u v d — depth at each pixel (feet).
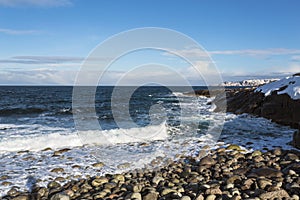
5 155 24.03
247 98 52.90
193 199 13.23
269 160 19.60
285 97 39.88
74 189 16.11
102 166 20.89
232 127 36.94
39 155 24.00
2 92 155.12
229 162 20.02
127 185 16.39
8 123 44.73
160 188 15.38
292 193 13.01
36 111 65.87
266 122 40.19
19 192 16.15
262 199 12.33
